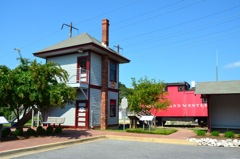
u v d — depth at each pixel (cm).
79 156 934
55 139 1316
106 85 2220
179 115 2575
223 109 1995
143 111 2256
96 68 2159
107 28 2430
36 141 1225
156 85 2162
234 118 1952
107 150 1083
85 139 1381
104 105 2167
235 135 1518
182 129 2219
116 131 1841
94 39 2345
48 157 907
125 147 1180
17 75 1331
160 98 2269
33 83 1302
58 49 2098
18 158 882
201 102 2505
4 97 1249
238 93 1605
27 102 1381
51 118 1805
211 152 1059
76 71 2092
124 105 2027
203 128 2411
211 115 2020
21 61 1430
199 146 1241
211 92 1681
